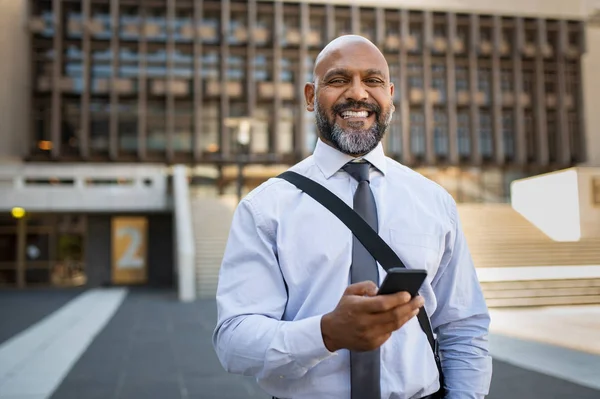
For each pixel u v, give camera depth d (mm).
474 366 1708
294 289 1607
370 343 1272
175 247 20797
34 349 8094
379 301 1221
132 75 31000
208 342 8516
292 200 1687
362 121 1719
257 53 31969
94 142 30344
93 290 20188
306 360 1390
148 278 22391
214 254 17953
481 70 29953
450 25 30547
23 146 27000
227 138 31391
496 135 28016
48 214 22141
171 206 21656
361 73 1722
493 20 27734
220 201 21266
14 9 23703
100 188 21547
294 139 31938
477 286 1794
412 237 1665
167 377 6188
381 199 1729
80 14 30484
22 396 5402
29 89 28297
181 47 31672
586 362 1700
